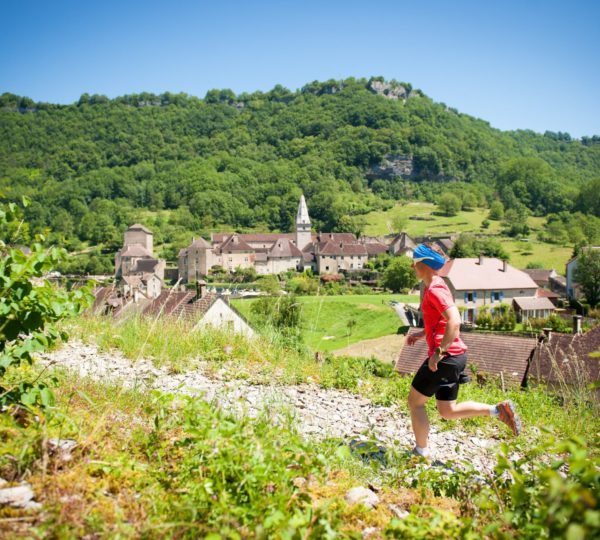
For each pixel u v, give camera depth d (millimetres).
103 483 3189
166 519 2850
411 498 3855
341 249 137750
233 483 3051
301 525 2705
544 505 2680
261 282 76375
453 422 6645
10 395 3904
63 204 194625
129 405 5207
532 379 9422
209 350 9078
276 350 9664
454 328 4926
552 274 101188
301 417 6059
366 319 60750
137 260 128375
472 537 2666
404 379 8250
